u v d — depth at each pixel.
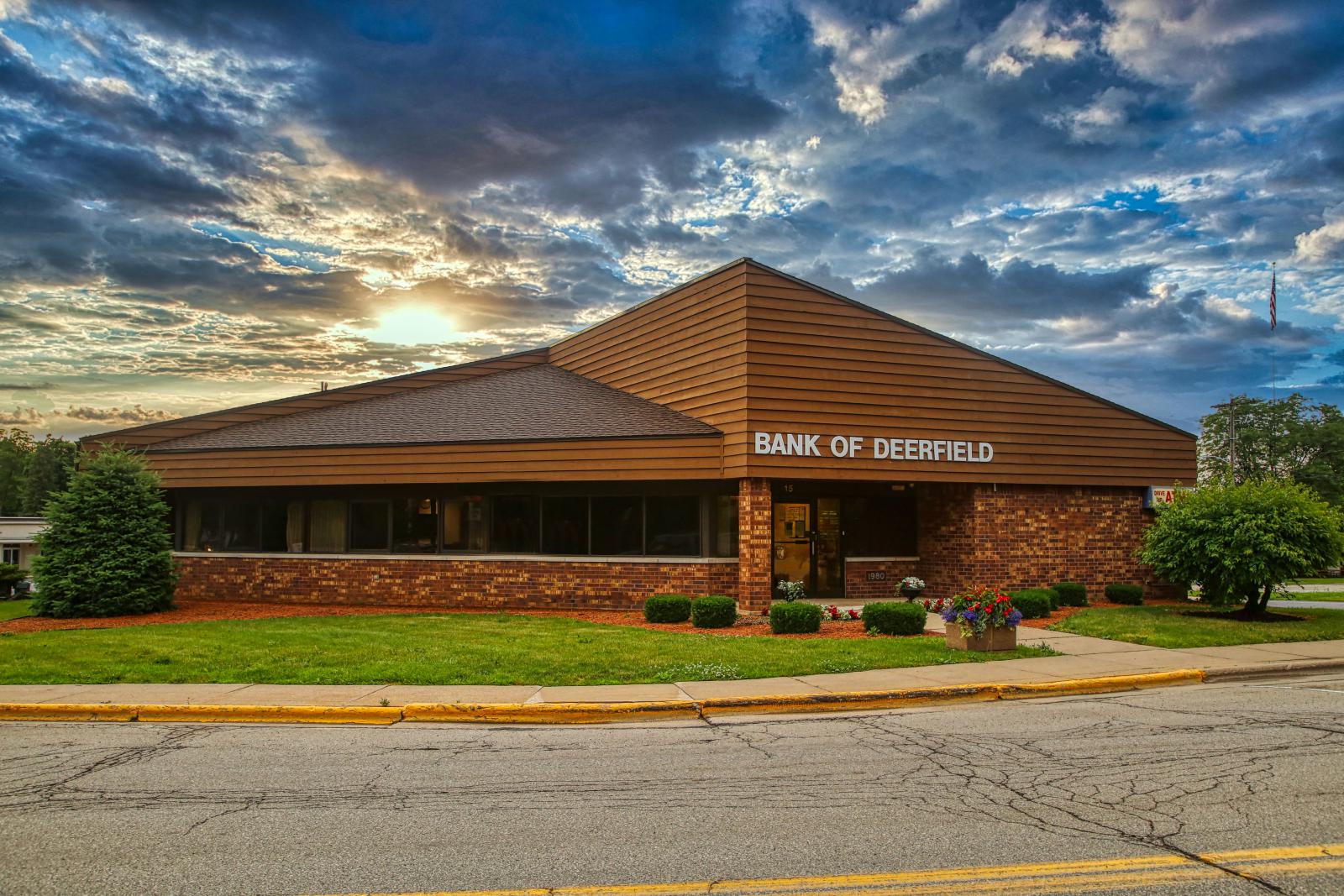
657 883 5.17
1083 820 6.26
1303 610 19.02
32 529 42.19
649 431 19.19
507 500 20.58
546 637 14.84
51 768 7.98
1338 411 60.69
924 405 19.81
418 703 10.34
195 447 22.08
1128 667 12.38
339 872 5.39
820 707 10.59
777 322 18.59
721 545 19.33
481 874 5.34
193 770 7.89
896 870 5.33
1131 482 21.94
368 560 21.22
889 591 21.22
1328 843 5.73
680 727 9.63
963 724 9.56
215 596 22.31
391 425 22.42
